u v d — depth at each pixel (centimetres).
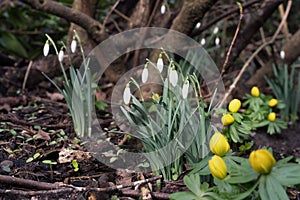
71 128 206
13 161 171
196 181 134
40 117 223
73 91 190
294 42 286
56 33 319
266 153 116
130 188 154
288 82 273
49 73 272
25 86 273
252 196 129
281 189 113
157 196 147
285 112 261
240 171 124
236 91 279
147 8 268
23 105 246
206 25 269
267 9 269
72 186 149
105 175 160
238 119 170
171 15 271
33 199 144
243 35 279
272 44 286
